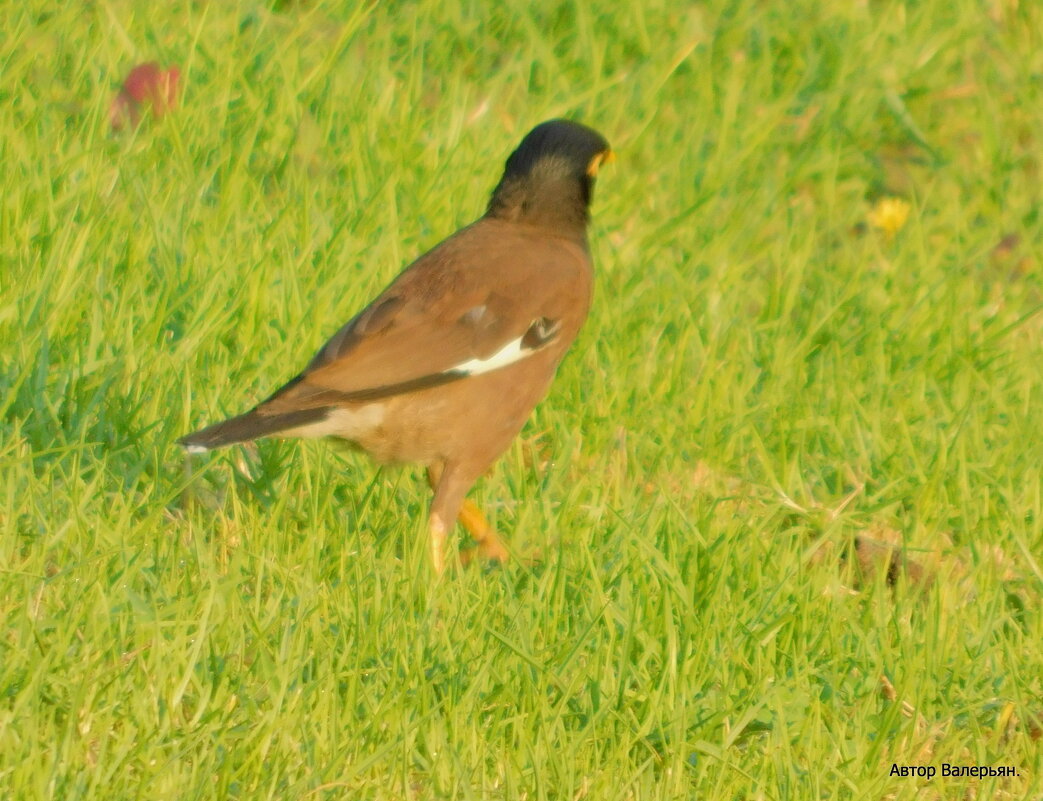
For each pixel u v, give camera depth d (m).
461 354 9.52
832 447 11.31
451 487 9.59
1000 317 13.25
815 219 14.77
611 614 8.54
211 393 10.27
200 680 7.54
